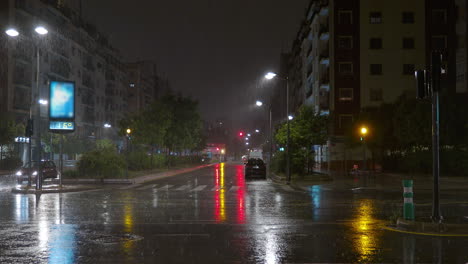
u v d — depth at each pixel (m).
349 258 8.23
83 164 33.00
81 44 81.38
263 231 11.24
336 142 57.72
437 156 11.44
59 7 73.19
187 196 21.36
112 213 14.88
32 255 8.50
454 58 57.25
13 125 52.69
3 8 57.91
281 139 36.47
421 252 8.72
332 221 13.03
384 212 15.23
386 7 58.44
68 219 13.40
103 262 7.95
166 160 54.12
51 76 68.25
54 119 24.70
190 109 59.56
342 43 58.84
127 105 114.25
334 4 58.91
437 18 58.19
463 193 22.84
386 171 44.03
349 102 58.53
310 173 36.62
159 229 11.53
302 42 79.50
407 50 58.28
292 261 8.01
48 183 29.59
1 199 19.89
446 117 35.84
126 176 32.59
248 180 34.56
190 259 8.16
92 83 87.38
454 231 10.85
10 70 57.97
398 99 42.72
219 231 11.23
